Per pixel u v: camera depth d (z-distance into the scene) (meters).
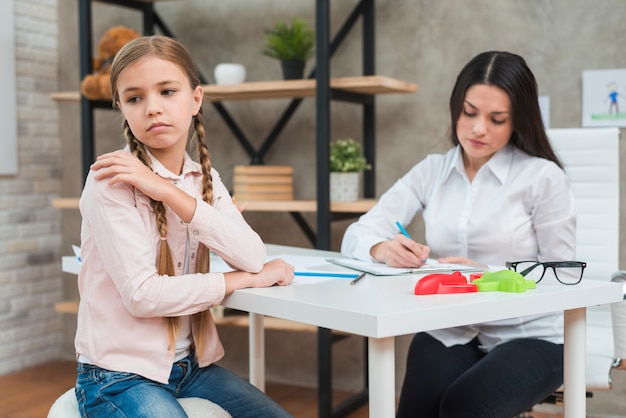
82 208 1.31
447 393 1.62
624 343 1.83
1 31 3.61
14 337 3.75
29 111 3.81
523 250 1.88
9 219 3.71
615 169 2.23
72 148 3.96
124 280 1.25
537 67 2.99
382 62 3.24
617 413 2.95
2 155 3.63
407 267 1.64
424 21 3.15
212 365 1.51
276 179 3.10
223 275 1.31
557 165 1.89
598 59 2.90
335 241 3.38
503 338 1.85
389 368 1.11
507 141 1.85
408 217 2.07
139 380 1.29
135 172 1.27
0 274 3.67
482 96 1.77
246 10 3.47
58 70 3.96
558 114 2.97
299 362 3.50
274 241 3.51
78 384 1.33
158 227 1.32
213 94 3.13
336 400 3.24
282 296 1.23
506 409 1.58
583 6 2.91
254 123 3.50
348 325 1.09
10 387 3.46
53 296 3.96
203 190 1.44
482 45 3.07
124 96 1.33
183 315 1.32
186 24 3.60
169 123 1.32
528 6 2.99
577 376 1.44
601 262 2.23
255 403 1.45
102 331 1.30
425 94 3.17
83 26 3.29
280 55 3.11
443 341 1.85
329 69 2.81
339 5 3.29
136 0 3.49
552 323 1.83
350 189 3.00
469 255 1.93
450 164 1.97
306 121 3.40
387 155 3.26
